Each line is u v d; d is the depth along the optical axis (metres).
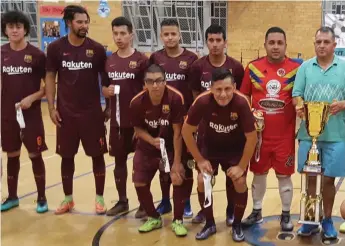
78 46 3.47
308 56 8.29
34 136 3.62
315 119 2.80
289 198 3.15
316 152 2.87
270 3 8.36
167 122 3.10
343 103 2.76
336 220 3.35
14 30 3.51
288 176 3.13
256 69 3.08
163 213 3.61
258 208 3.30
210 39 3.12
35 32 9.23
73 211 3.68
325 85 2.85
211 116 2.89
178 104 3.05
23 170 4.92
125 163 3.62
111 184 4.40
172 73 3.36
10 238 3.14
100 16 8.95
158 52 3.46
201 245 2.96
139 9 8.85
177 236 3.13
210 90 2.87
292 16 8.27
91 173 4.79
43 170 3.69
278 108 3.04
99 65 3.54
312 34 8.22
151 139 3.12
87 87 3.50
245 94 3.15
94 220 3.47
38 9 9.02
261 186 3.24
